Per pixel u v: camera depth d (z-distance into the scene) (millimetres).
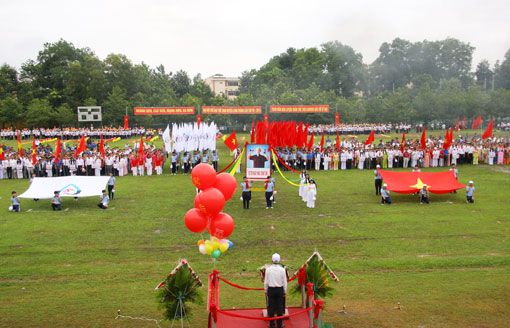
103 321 11148
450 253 16391
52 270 14844
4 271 14742
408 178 26859
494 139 53062
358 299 12422
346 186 30984
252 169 29172
